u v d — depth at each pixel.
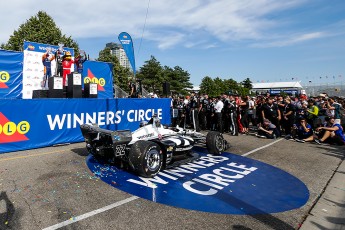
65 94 9.48
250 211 3.48
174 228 2.96
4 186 4.14
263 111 9.68
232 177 4.87
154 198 3.80
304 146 8.06
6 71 10.43
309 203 3.78
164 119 11.68
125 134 4.91
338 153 7.09
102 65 13.76
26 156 6.16
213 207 3.55
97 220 3.10
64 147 7.30
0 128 6.43
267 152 7.09
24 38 27.61
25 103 6.82
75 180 4.48
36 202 3.57
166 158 5.16
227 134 10.45
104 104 8.80
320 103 11.99
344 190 4.31
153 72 59.38
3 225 2.94
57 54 9.91
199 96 13.51
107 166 5.38
